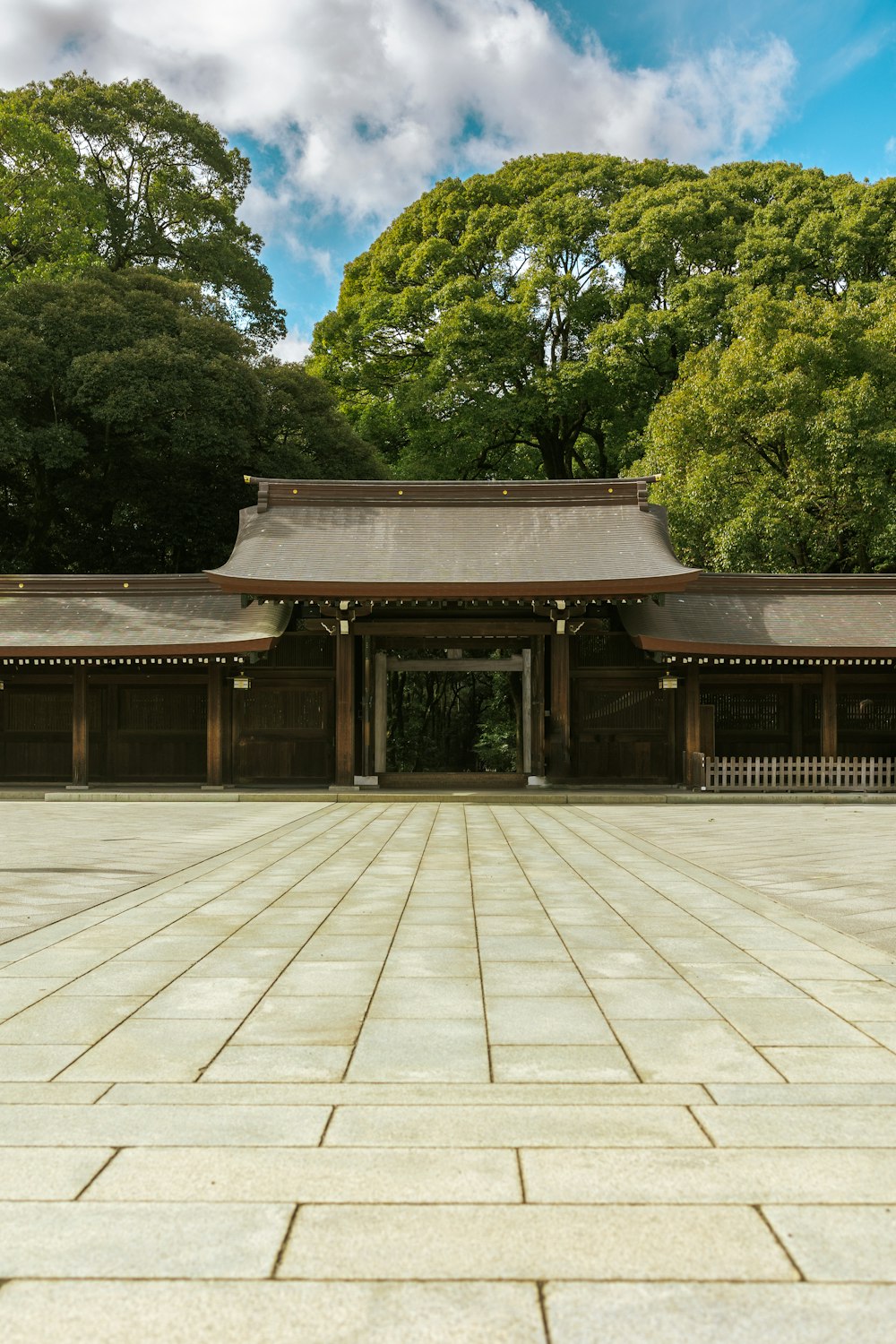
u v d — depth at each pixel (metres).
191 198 37.28
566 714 21.36
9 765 22.62
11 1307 2.34
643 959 5.84
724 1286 2.43
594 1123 3.46
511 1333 2.24
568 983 5.29
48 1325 2.27
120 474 30.52
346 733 21.22
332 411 32.38
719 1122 3.46
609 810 17.78
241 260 38.19
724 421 26.47
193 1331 2.25
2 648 20.95
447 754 35.94
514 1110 3.57
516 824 14.93
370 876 9.30
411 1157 3.18
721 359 27.20
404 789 21.23
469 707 36.59
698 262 35.25
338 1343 2.20
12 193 31.09
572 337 39.12
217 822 15.33
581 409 38.34
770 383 25.50
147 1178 3.03
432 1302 2.36
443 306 37.78
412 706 35.75
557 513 23.58
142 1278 2.47
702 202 35.34
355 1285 2.44
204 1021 4.62
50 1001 4.95
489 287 38.78
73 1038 4.38
